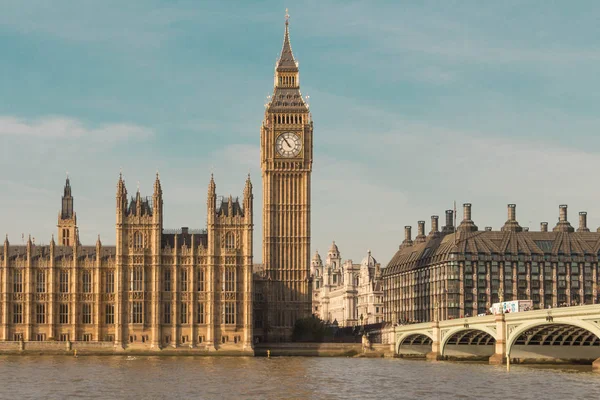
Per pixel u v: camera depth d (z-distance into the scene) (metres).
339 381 166.38
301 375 179.38
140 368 198.25
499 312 198.00
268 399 140.12
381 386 157.00
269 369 196.25
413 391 148.75
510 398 137.62
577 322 163.00
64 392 148.38
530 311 180.25
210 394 146.12
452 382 161.00
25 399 139.38
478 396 140.75
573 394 140.50
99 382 164.00
